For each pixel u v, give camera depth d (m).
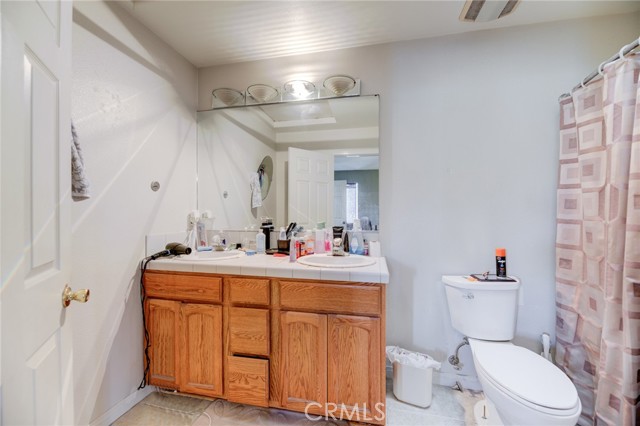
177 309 1.56
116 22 1.47
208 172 2.15
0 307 0.54
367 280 1.34
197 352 1.54
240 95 2.06
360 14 1.58
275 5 1.50
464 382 1.74
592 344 1.35
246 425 1.44
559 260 1.57
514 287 1.52
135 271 1.60
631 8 1.54
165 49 1.83
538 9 1.55
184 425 1.44
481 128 1.75
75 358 1.27
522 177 1.70
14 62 0.59
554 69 1.65
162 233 1.80
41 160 0.70
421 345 1.81
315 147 1.98
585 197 1.40
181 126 1.98
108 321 1.43
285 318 1.43
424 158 1.82
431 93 1.81
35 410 0.65
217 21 1.63
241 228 2.11
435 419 1.47
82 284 1.30
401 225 1.85
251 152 2.09
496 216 1.73
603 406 1.18
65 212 0.81
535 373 1.19
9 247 0.57
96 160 1.37
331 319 1.38
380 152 1.88
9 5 0.57
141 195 1.64
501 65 1.72
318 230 1.92
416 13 1.57
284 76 2.01
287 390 1.43
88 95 1.33
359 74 1.91
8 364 0.56
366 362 1.35
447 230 1.79
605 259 1.23
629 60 1.16
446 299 1.78
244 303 1.48
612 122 1.21
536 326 1.67
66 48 0.83
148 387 1.68
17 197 0.60
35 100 0.67
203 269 1.53
